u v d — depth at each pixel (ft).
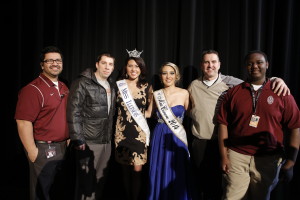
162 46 7.06
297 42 6.65
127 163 6.07
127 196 6.53
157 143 5.98
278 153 4.71
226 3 6.68
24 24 7.29
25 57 7.36
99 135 5.76
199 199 6.02
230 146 5.04
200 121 5.74
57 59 5.27
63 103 5.47
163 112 6.06
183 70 6.80
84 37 7.20
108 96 5.92
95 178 5.99
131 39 7.13
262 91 4.68
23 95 4.96
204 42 6.95
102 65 5.70
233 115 4.93
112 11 7.18
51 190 5.67
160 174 5.77
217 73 5.82
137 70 6.14
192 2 6.62
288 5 6.42
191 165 6.08
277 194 6.65
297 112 4.57
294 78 6.71
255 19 6.51
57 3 7.20
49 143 5.26
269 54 6.66
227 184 5.06
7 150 7.54
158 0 7.00
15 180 7.61
